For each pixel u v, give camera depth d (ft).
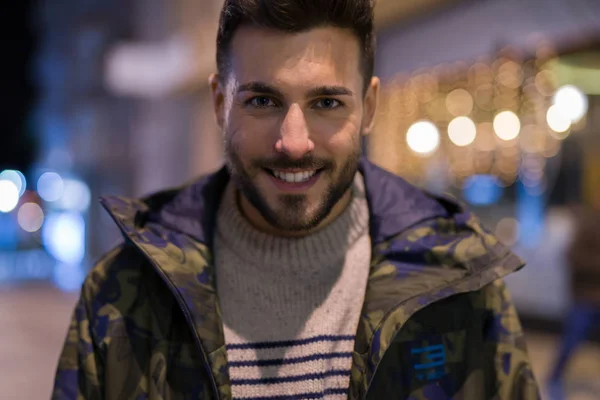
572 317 12.39
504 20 14.56
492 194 19.95
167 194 4.33
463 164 19.12
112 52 33.24
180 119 33.76
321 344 3.74
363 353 3.59
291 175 3.48
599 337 15.64
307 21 3.34
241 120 3.51
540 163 18.80
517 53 14.57
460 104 18.31
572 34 13.30
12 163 72.84
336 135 3.48
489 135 18.71
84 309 3.87
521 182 19.43
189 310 3.59
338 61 3.45
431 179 19.67
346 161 3.54
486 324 4.02
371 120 4.00
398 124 18.92
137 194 39.47
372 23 3.66
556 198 18.86
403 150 19.12
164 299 3.80
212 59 26.96
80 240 47.03
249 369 3.69
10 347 18.04
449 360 3.79
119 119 40.88
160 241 3.83
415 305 3.63
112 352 3.70
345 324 3.80
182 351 3.70
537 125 17.98
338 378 3.67
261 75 3.40
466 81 16.94
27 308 25.45
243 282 3.87
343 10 3.40
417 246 3.86
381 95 18.52
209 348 3.56
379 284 3.78
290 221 3.55
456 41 15.84
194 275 3.75
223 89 3.71
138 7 37.99
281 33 3.36
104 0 40.55
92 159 44.09
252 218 3.94
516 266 3.73
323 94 3.43
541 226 18.06
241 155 3.52
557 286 16.79
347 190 3.86
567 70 16.15
